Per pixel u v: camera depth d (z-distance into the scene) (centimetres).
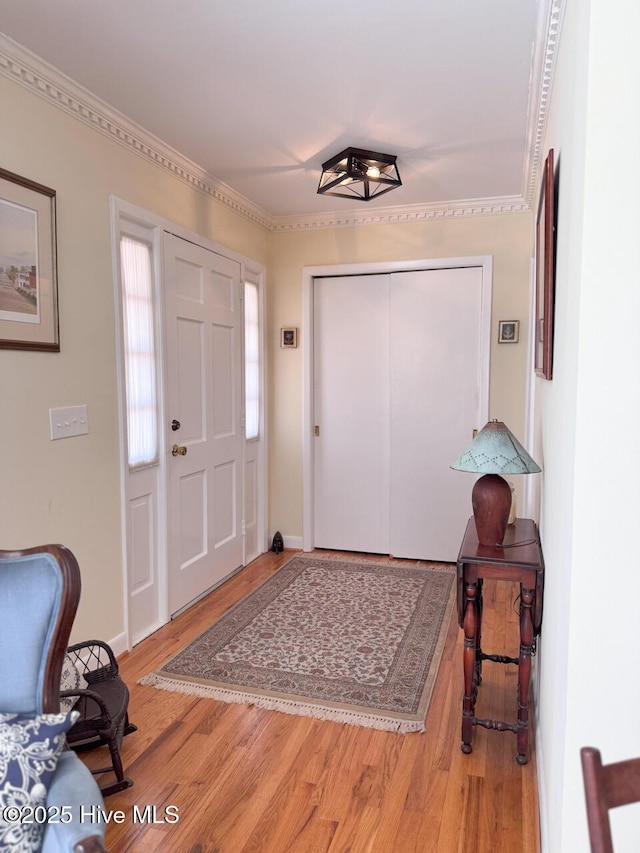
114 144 250
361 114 246
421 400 395
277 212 393
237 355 368
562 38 160
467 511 392
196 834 160
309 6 173
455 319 384
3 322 195
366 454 414
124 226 260
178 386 303
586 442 112
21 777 99
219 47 195
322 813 167
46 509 217
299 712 218
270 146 279
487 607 321
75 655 208
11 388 200
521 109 241
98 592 246
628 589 113
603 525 113
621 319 109
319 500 425
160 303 283
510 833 160
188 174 303
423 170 312
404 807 169
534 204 316
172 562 301
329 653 264
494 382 377
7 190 195
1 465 197
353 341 410
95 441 242
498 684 238
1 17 178
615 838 118
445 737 203
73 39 190
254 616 305
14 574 117
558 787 126
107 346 248
